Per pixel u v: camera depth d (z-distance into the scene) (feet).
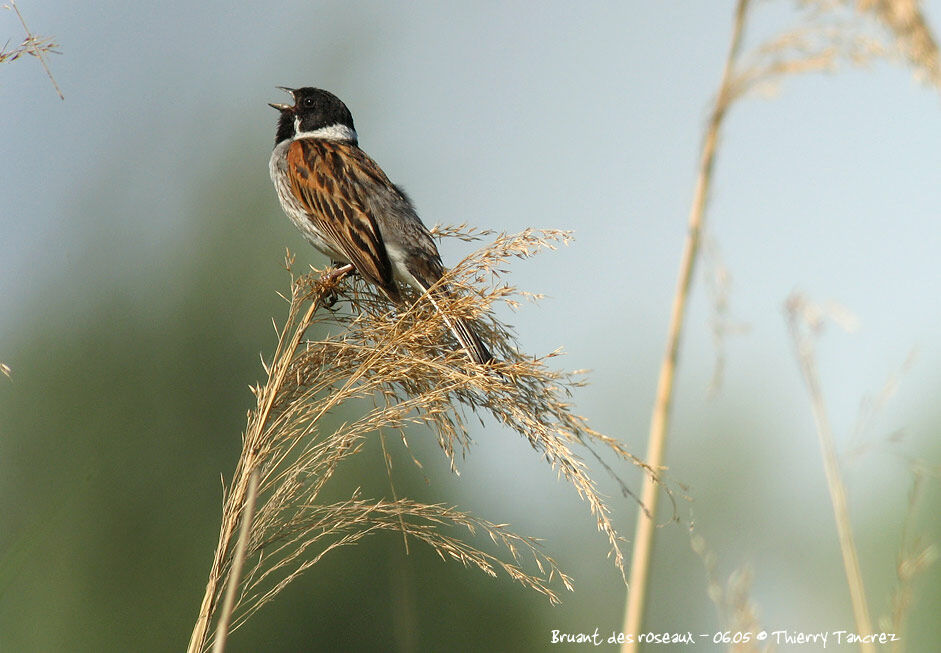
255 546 19.75
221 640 16.48
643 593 17.28
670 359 18.60
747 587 16.57
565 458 19.35
